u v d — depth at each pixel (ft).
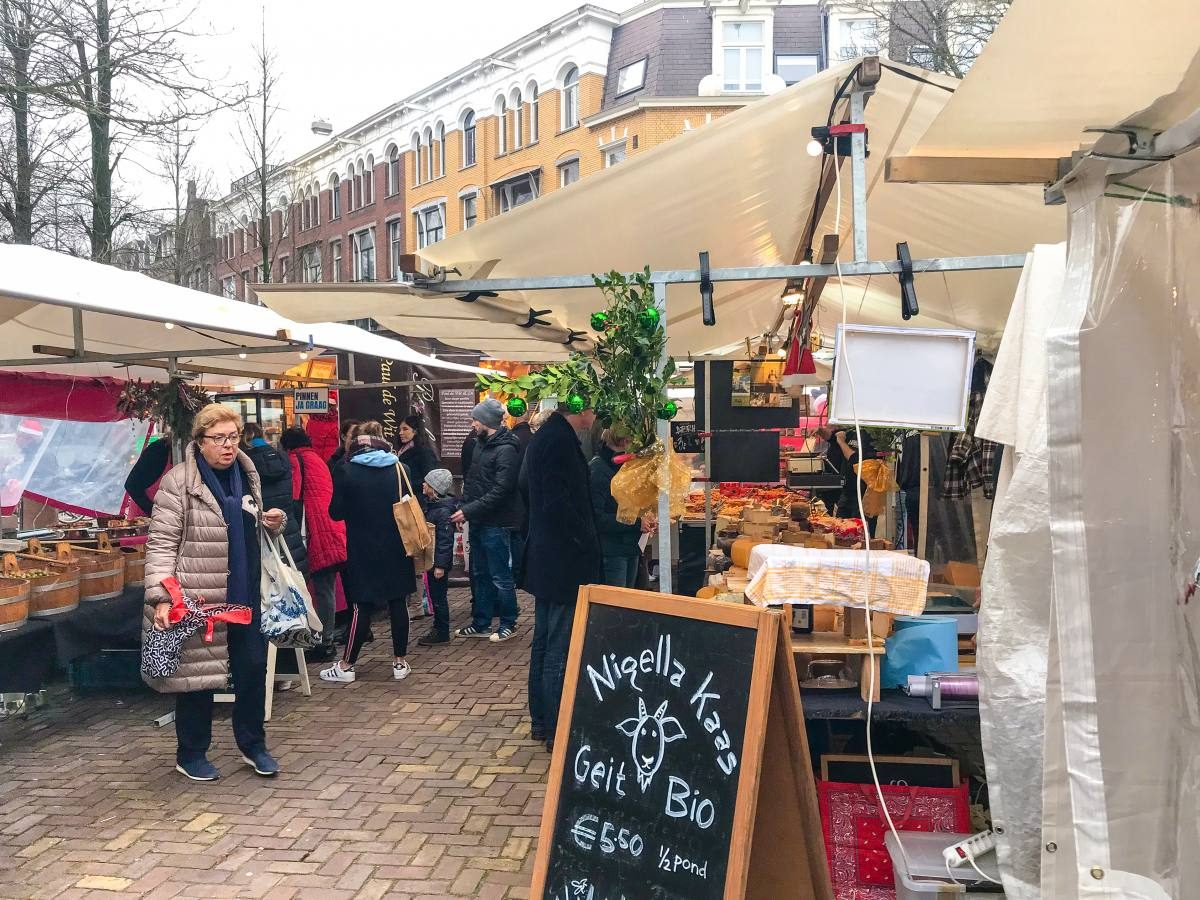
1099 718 5.75
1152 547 5.77
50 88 27.81
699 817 6.82
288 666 17.83
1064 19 5.08
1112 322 5.79
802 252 14.87
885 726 10.51
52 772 13.67
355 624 18.45
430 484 21.84
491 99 76.69
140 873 10.43
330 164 91.66
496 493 21.15
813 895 6.95
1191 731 5.66
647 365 9.46
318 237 92.99
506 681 18.40
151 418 19.61
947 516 14.30
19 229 32.12
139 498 18.90
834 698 8.98
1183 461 5.80
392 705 16.85
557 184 72.23
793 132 10.13
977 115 6.37
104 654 17.74
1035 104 6.21
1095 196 5.82
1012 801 7.57
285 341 16.06
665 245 12.85
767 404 16.75
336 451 25.40
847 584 8.77
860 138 9.11
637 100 65.36
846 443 18.74
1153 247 5.82
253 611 13.19
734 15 67.05
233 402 26.86
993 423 8.39
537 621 14.65
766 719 6.68
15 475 21.61
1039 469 7.81
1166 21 5.06
